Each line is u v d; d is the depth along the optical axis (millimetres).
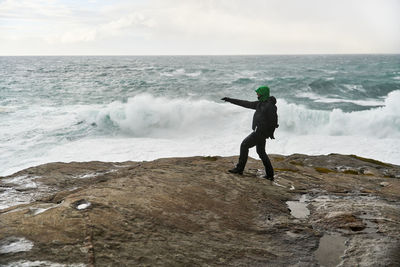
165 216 3217
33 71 53094
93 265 2252
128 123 16297
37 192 4531
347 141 14797
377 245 3037
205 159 7230
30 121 17016
